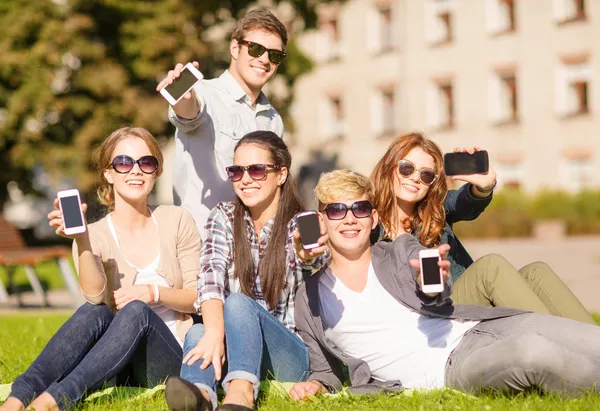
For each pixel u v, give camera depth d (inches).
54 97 995.3
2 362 301.7
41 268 927.0
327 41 1884.8
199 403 204.2
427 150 258.7
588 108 1567.4
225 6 1121.4
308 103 1910.7
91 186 1002.1
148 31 1015.6
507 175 1665.8
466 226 1482.5
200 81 278.4
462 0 1690.5
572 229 1462.8
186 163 287.4
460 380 225.1
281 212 244.1
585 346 216.5
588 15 1546.5
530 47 1612.9
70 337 222.5
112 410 215.9
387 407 212.4
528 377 216.7
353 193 230.5
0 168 1119.6
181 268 253.6
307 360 239.5
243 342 218.5
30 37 997.8
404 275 232.2
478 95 1678.2
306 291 237.8
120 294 236.7
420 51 1744.6
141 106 1014.4
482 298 247.1
